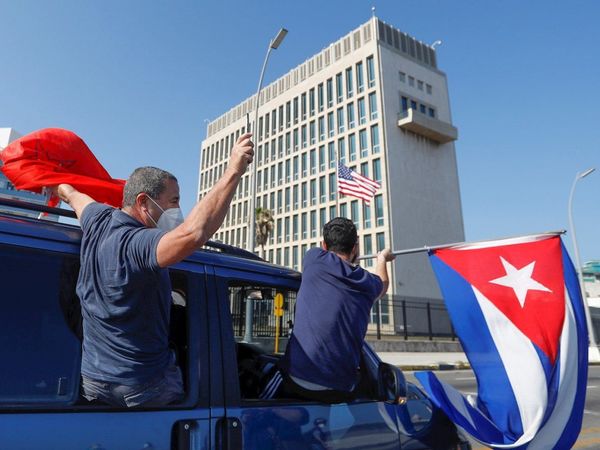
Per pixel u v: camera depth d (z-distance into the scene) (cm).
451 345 2602
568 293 266
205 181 6338
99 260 142
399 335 2670
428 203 4275
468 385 1116
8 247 140
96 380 138
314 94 4962
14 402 126
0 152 208
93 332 143
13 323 134
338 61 4731
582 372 255
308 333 190
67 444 126
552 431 246
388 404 208
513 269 276
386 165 4062
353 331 193
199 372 162
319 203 4578
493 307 270
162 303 149
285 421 171
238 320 230
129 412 142
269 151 5394
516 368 254
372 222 4047
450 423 232
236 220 5612
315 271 202
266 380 215
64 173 204
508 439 242
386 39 4544
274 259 4962
